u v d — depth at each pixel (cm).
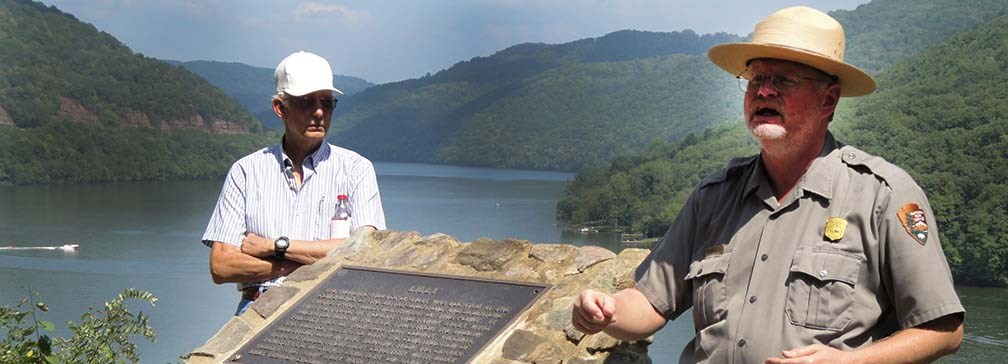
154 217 10806
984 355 4144
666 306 336
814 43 303
